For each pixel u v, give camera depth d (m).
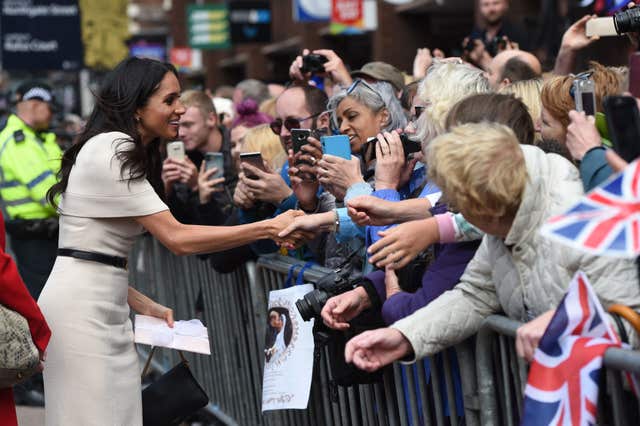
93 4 20.81
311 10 17.95
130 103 4.73
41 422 7.82
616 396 2.90
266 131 6.52
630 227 2.45
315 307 4.18
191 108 7.51
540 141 4.19
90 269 4.69
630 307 2.95
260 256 5.68
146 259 8.52
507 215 3.12
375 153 4.57
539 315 3.21
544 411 2.91
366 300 3.99
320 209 5.12
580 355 2.86
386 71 5.96
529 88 4.68
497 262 3.32
